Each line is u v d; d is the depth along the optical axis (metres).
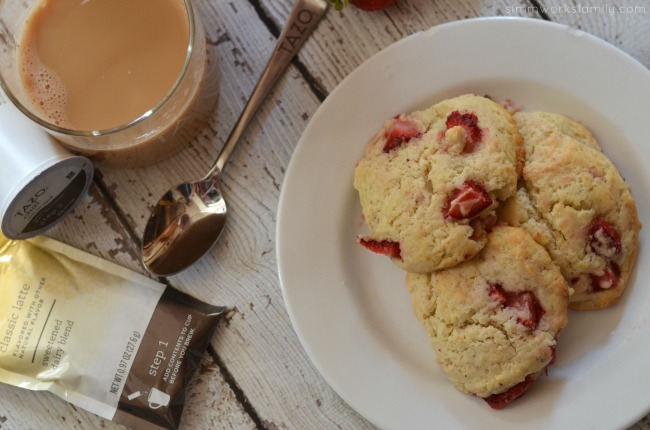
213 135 0.45
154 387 0.43
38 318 0.44
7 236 0.43
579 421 0.40
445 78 0.42
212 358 0.44
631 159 0.41
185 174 0.45
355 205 0.43
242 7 0.45
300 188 0.42
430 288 0.40
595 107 0.41
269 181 0.44
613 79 0.41
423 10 0.44
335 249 0.43
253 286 0.44
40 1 0.42
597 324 0.41
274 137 0.44
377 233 0.41
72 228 0.45
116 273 0.44
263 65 0.45
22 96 0.42
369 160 0.41
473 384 0.40
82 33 0.42
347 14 0.44
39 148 0.42
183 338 0.43
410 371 0.42
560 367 0.41
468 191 0.39
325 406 0.43
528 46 0.41
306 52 0.44
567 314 0.41
